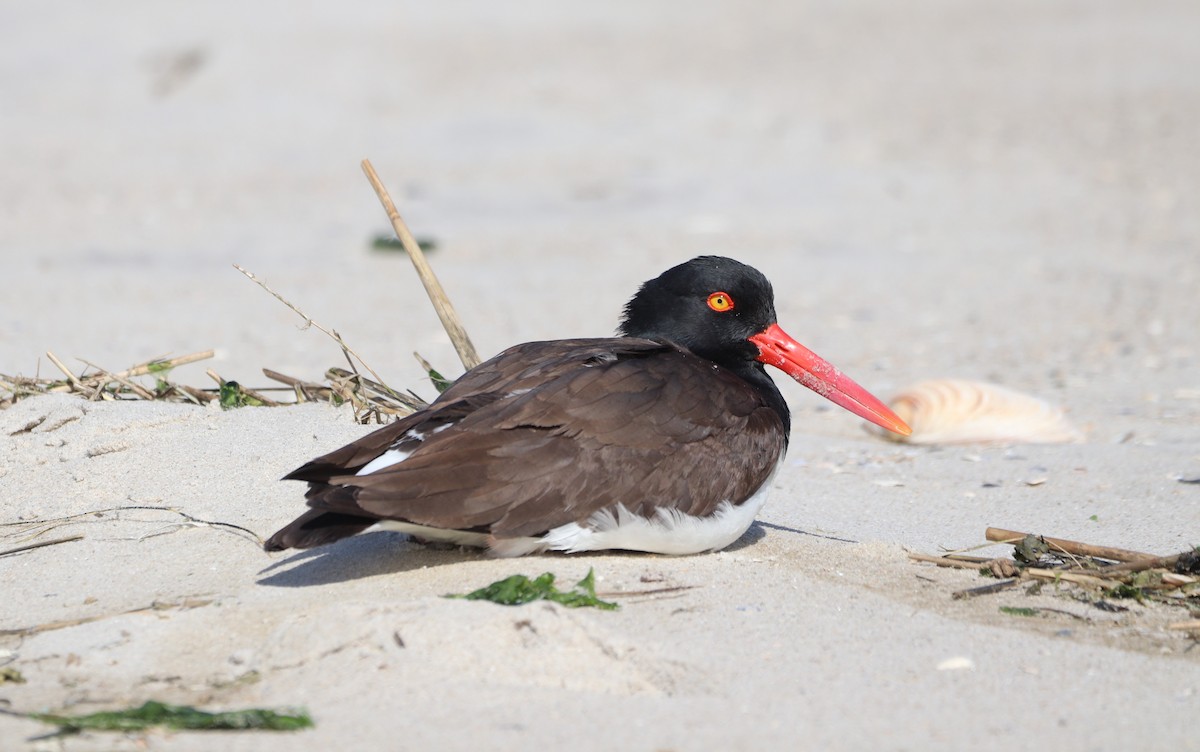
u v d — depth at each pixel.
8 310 18.53
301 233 24.81
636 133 33.47
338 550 8.20
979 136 32.16
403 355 16.08
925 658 6.91
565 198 27.61
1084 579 8.00
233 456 9.30
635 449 7.78
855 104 35.81
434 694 6.34
